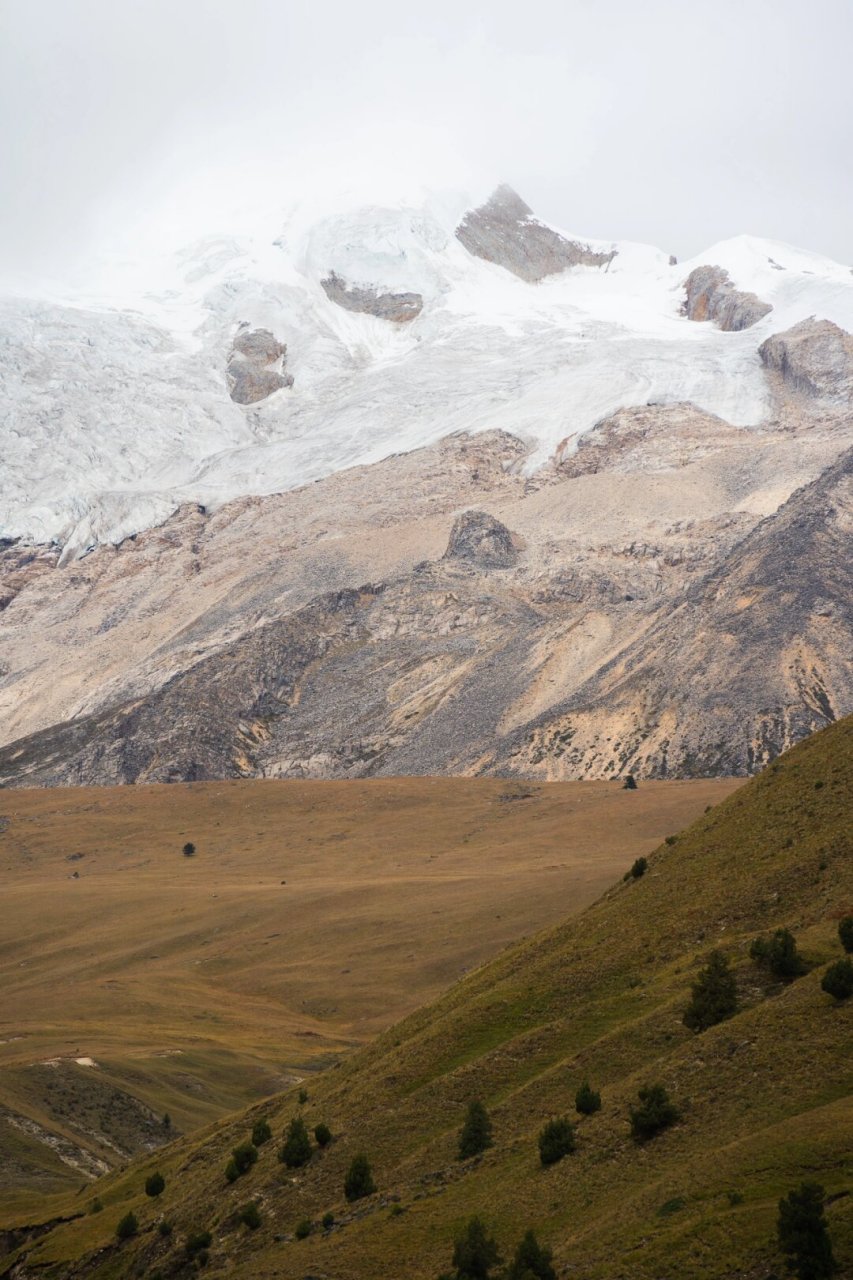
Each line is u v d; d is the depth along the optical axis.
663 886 108.12
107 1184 116.81
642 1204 65.25
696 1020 81.75
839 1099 67.81
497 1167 77.44
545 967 103.56
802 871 96.38
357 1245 74.81
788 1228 57.06
